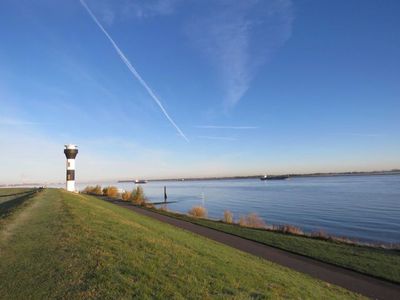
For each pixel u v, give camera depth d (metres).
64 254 10.08
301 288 11.54
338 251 19.86
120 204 52.16
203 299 8.00
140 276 8.73
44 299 6.98
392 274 15.17
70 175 52.31
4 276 8.18
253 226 33.56
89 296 7.18
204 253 14.15
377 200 72.56
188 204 75.44
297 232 29.22
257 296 9.18
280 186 162.25
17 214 17.59
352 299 11.72
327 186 143.75
